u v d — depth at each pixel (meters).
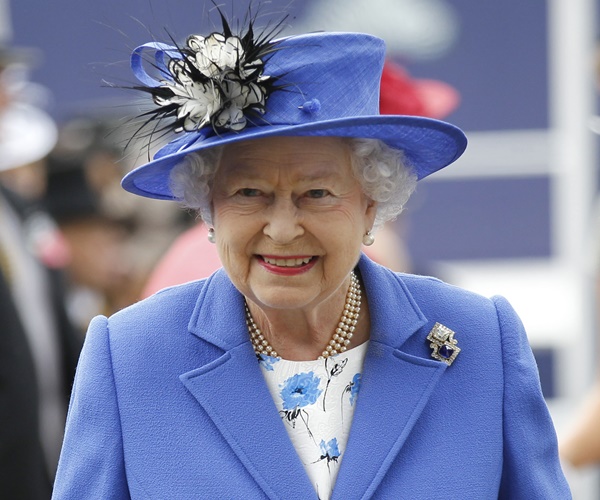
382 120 9.25
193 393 10.24
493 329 10.84
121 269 21.66
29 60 22.86
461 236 29.94
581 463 17.05
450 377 10.55
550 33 29.05
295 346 10.63
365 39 9.98
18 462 17.36
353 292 10.76
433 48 28.06
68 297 20.08
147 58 10.55
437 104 16.81
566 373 28.72
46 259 19.91
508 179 29.72
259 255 9.85
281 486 10.02
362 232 10.14
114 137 21.31
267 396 10.32
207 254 14.79
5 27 28.33
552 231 29.84
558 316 28.73
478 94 29.22
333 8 24.69
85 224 21.66
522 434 10.49
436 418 10.39
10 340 17.25
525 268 29.83
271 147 9.55
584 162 29.30
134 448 10.18
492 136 29.45
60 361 19.75
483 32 28.84
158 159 9.80
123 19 28.31
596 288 17.58
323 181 9.65
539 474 10.54
